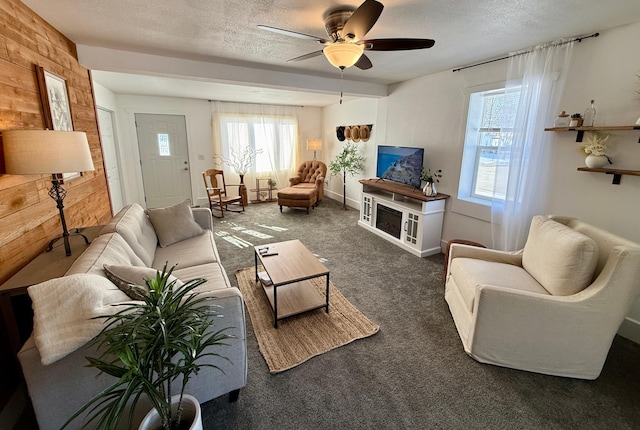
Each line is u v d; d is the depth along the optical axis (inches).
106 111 186.5
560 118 92.3
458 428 56.6
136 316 41.1
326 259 136.8
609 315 64.0
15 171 57.7
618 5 69.1
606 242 69.9
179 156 234.2
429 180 142.9
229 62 125.5
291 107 264.8
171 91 195.6
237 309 57.1
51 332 40.9
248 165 255.9
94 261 58.8
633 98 79.4
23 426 57.3
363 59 90.0
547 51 95.1
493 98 122.7
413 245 144.7
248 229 182.9
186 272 84.8
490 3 70.0
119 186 205.8
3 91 63.6
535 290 72.8
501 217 115.0
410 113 159.9
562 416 59.3
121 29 90.0
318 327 86.6
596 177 88.3
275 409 60.3
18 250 64.9
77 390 46.2
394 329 86.4
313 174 257.8
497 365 72.1
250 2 71.3
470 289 78.0
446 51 107.0
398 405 61.4
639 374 70.2
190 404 47.2
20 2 71.1
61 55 93.5
